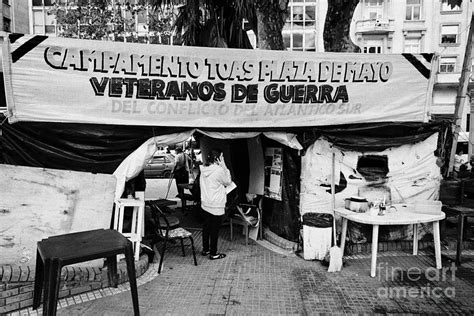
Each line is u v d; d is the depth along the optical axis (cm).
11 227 461
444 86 2878
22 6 2730
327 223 590
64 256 325
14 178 470
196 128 584
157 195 1309
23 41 500
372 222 523
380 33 2981
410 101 649
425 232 671
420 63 639
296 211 655
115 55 531
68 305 431
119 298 453
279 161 676
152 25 1656
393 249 652
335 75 611
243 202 795
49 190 484
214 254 603
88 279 467
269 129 616
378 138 652
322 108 616
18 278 425
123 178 558
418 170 676
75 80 524
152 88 551
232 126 588
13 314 401
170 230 594
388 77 633
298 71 595
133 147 564
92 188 503
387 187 665
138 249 546
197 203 902
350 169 652
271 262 588
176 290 482
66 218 487
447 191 686
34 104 515
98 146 550
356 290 484
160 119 561
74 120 529
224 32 840
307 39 3003
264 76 584
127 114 548
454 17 2859
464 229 682
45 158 536
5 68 499
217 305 440
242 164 802
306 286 496
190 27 832
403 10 2939
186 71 559
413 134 670
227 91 577
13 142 527
